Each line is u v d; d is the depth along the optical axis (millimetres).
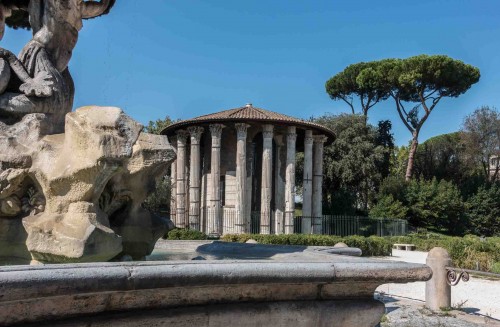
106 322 2934
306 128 37781
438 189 49125
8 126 4828
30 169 4418
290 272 3396
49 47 5816
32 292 2506
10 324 2652
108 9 6438
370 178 49875
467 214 49344
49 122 4906
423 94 53188
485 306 12219
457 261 22469
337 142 49781
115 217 5020
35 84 5395
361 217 42188
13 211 4449
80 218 4156
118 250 4273
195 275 3041
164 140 5023
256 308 3486
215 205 35156
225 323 3355
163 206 42906
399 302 12047
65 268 2672
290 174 36531
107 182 4621
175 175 40250
